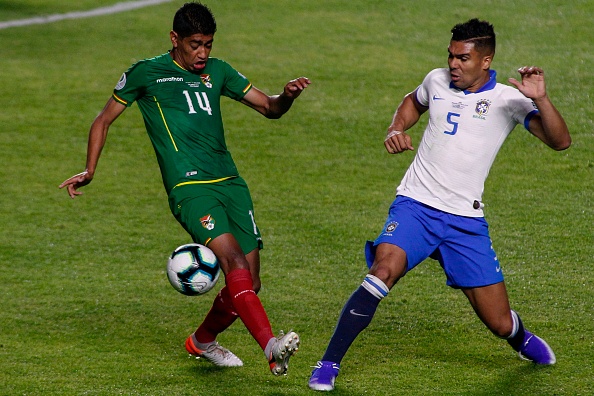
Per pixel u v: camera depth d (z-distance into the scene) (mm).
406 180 17875
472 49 16672
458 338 20141
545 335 20047
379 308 22328
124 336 20812
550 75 46344
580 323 20812
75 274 25766
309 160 37219
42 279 25344
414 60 51438
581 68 47438
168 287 24578
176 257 17500
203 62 17969
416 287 23906
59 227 30266
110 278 25375
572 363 18328
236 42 56031
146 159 38156
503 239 27656
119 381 17672
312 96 45562
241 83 18859
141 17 64250
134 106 45062
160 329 21312
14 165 37406
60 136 41281
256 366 18609
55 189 34562
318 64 51062
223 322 18078
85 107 45312
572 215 29781
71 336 20828
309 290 24016
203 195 17578
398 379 17609
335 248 27609
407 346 19688
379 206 31734
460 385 17250
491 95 17109
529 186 33125
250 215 18297
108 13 65812
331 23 59875
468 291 17641
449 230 17297
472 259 17281
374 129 40906
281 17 61844
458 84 17094
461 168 17141
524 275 24469
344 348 16750
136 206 32531
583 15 57812
